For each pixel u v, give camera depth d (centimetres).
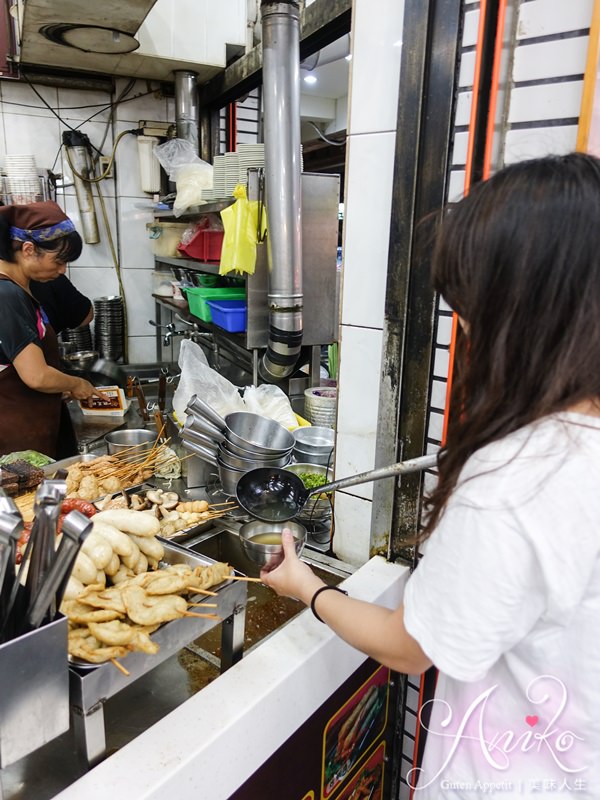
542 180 59
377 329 144
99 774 84
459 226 64
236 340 271
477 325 64
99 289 398
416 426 138
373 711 144
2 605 82
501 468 63
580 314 58
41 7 248
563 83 107
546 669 72
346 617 87
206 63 331
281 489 158
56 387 236
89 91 367
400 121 126
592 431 63
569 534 61
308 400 245
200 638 141
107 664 89
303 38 269
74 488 168
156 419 230
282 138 219
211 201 277
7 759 77
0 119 354
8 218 217
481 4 111
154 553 119
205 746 90
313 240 254
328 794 132
